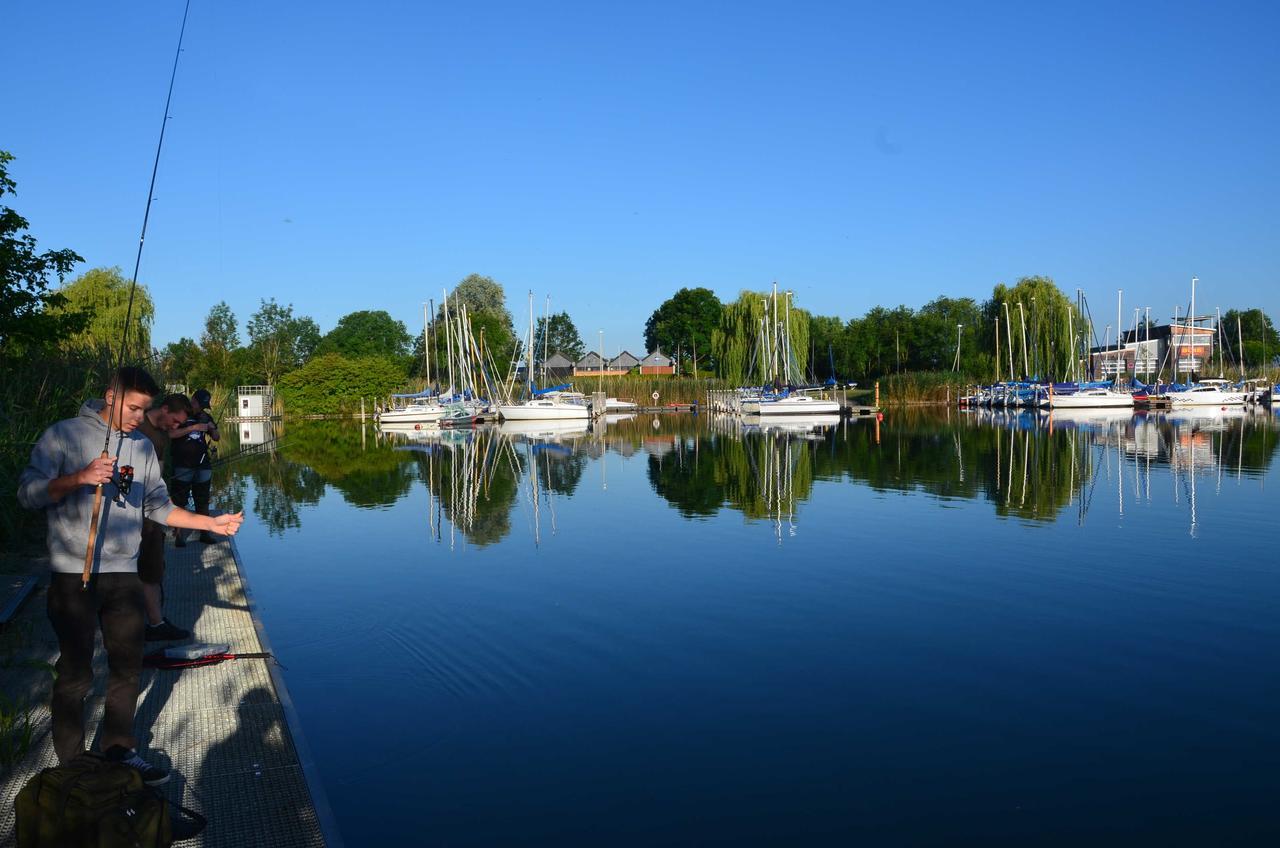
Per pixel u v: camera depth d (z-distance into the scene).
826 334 86.88
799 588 9.59
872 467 22.70
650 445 32.94
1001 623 8.22
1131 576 10.02
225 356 57.06
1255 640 7.63
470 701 6.25
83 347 14.96
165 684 5.41
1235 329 94.62
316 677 6.68
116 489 4.03
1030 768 5.26
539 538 12.80
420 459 27.05
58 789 3.10
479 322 77.31
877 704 6.23
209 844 3.65
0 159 13.44
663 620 8.30
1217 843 4.44
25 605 6.85
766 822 4.64
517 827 4.58
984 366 66.19
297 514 15.30
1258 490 17.09
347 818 4.65
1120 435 33.72
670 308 104.50
